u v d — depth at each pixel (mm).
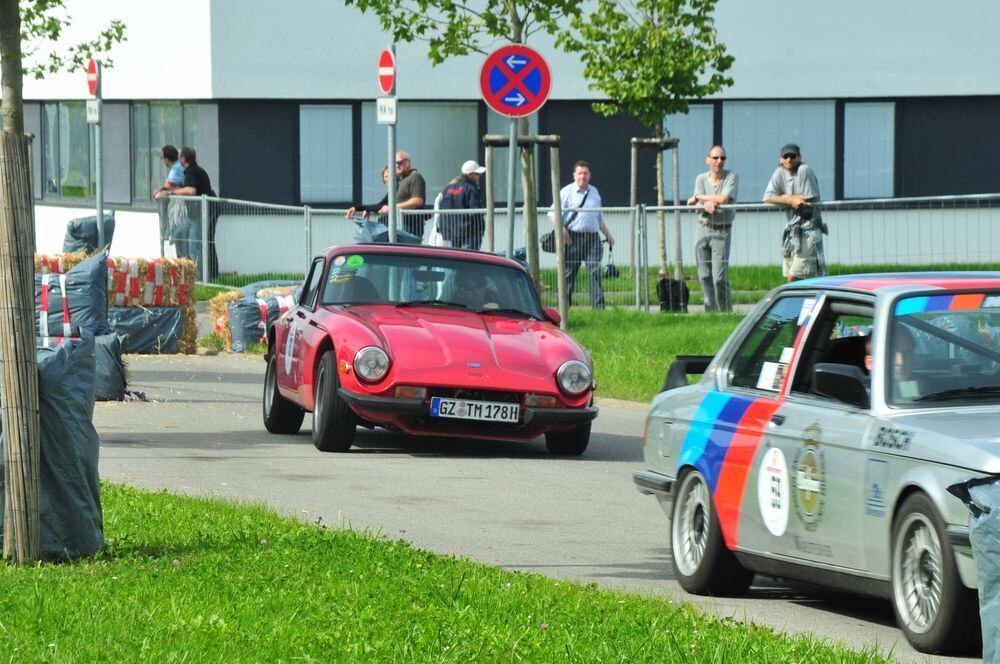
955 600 15898
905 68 85062
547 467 32750
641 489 22500
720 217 58812
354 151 82938
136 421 38656
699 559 20641
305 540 21750
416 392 32531
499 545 23891
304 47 81812
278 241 73250
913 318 18562
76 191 93062
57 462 20609
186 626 16500
